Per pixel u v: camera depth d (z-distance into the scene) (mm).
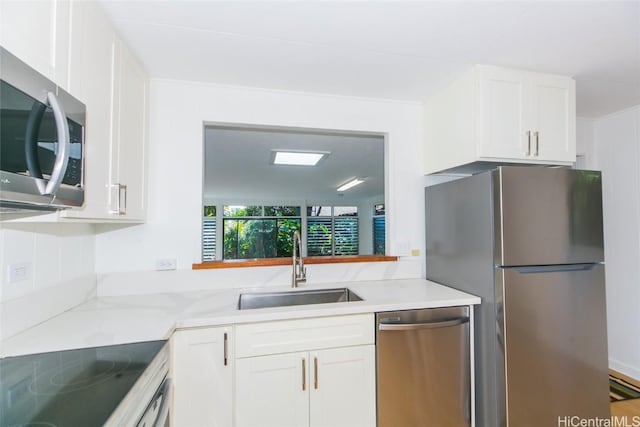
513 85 1865
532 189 1649
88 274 1740
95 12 1225
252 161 3980
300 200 7875
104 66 1300
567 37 1546
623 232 2582
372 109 2326
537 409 1633
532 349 1631
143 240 1919
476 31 1500
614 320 2625
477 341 1749
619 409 2078
